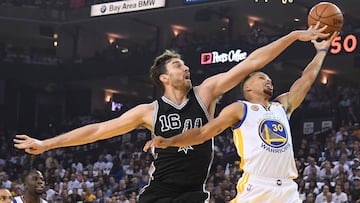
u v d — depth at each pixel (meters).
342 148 19.55
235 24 30.39
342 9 28.08
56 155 27.39
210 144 5.53
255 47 26.72
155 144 5.04
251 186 5.42
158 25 31.83
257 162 5.41
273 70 29.42
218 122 5.35
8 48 34.50
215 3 27.94
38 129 34.09
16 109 34.62
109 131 5.61
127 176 21.98
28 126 34.78
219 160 22.03
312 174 18.08
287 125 5.53
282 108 5.61
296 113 26.06
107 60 31.81
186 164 5.42
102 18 31.39
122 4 29.84
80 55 34.00
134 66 31.05
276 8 28.56
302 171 18.98
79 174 22.75
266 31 30.50
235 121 5.46
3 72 33.22
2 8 32.56
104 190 21.44
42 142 5.49
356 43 24.38
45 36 33.66
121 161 24.67
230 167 20.45
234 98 29.12
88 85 35.03
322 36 5.70
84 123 32.06
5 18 32.56
